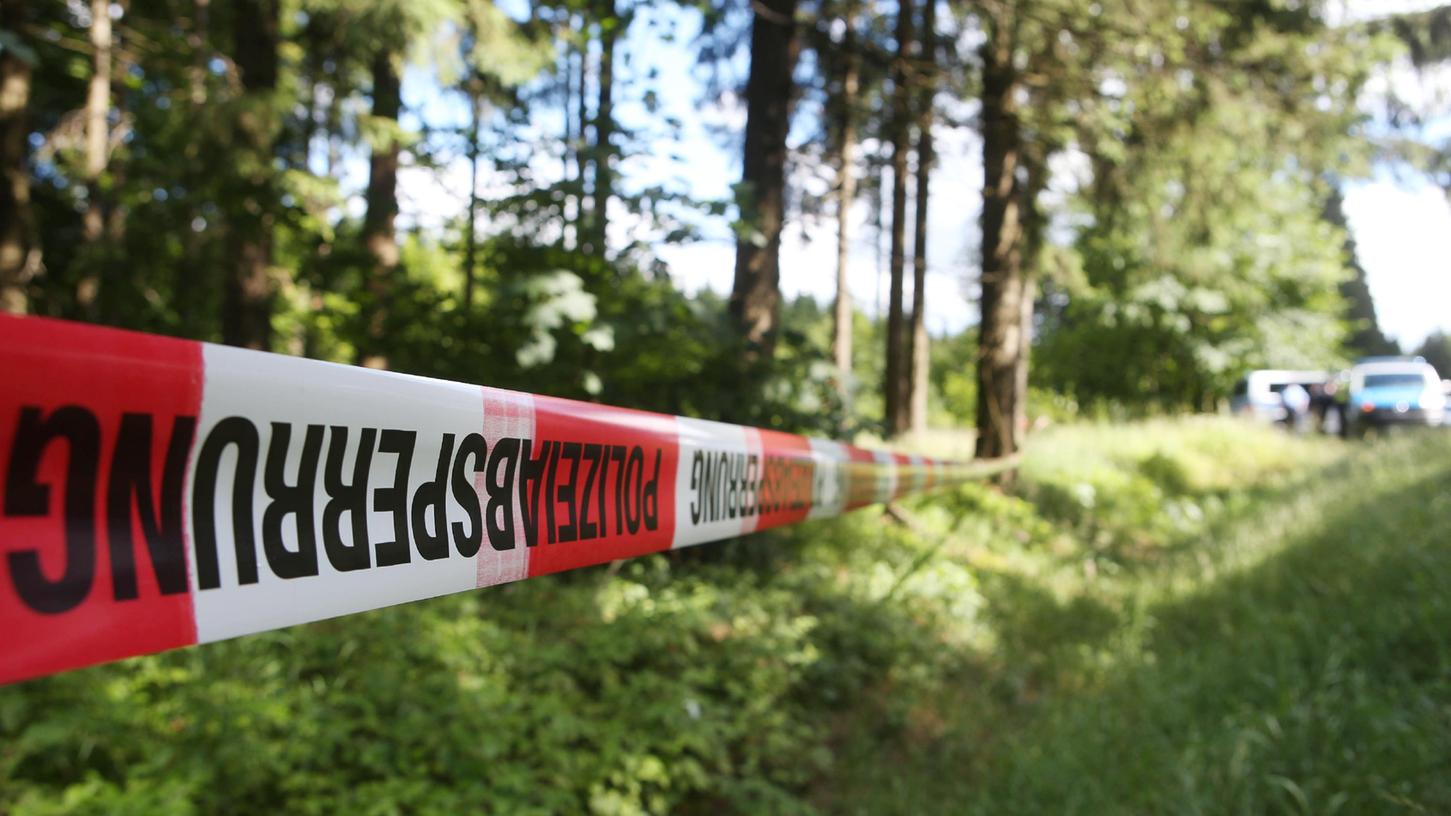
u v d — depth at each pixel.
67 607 0.69
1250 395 23.28
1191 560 7.75
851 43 8.96
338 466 0.93
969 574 7.29
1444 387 19.47
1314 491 9.42
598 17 5.89
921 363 16.78
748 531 2.31
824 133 9.95
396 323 5.43
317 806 2.81
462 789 3.04
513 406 1.23
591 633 4.46
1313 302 24.31
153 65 6.96
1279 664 4.13
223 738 2.90
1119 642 5.46
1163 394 25.45
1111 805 3.13
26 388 0.66
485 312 5.46
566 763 3.28
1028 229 11.00
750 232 5.29
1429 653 4.08
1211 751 3.36
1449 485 7.26
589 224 5.13
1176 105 9.18
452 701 3.40
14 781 2.60
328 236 5.85
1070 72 9.19
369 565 0.97
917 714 4.65
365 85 6.56
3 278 6.77
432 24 5.59
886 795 3.70
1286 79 9.25
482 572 1.16
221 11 7.59
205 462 0.79
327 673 3.69
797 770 3.94
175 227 6.25
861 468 3.50
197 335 8.00
